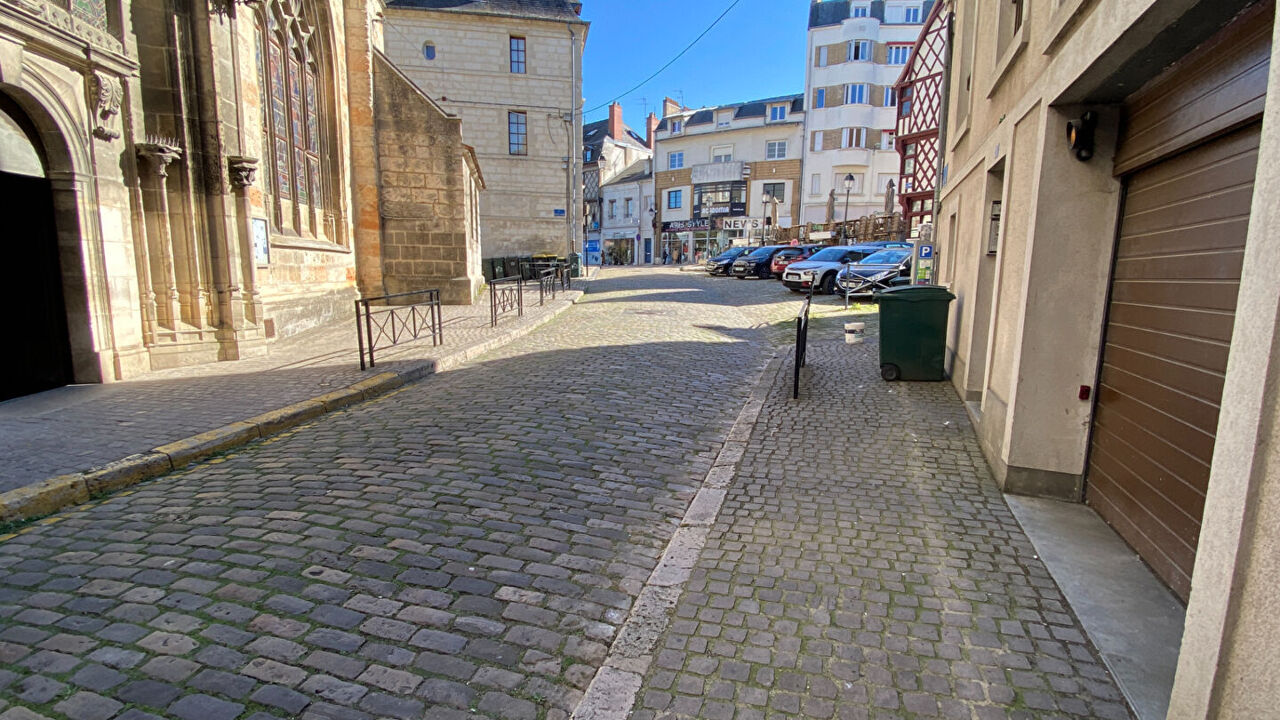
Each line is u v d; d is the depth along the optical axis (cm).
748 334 1249
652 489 477
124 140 799
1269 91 181
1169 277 334
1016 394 441
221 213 895
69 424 595
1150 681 262
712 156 5297
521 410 672
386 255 1688
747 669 272
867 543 383
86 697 241
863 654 280
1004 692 257
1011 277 476
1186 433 312
